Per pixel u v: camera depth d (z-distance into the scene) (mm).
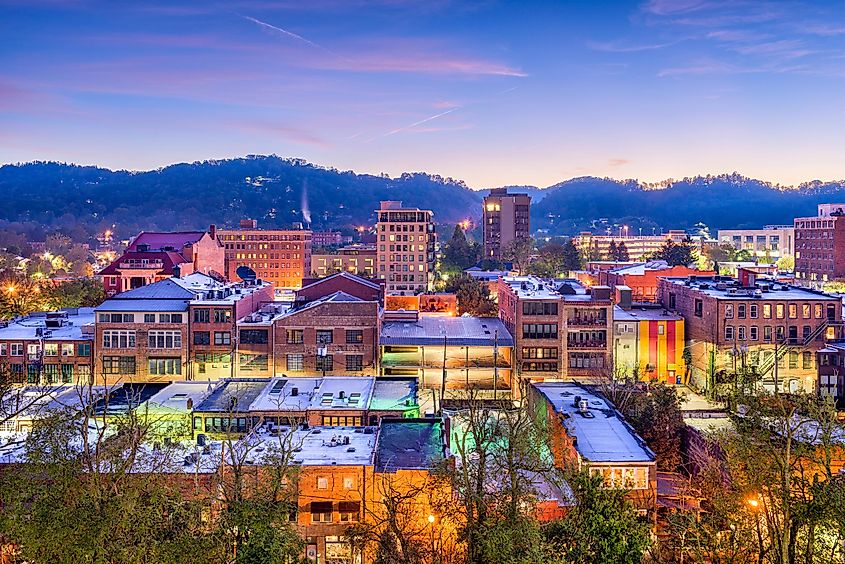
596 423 65375
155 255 147750
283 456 50531
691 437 69562
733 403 63875
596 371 104562
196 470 50281
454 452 60500
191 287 111000
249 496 48719
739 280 118875
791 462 46844
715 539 46812
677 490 62250
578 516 44000
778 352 96250
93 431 62219
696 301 110625
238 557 41969
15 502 41875
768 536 46125
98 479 42875
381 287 127875
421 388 102188
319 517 55250
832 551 42688
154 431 64188
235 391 85062
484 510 44094
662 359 113500
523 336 105375
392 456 59156
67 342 100375
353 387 86375
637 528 42844
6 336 101062
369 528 49031
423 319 120625
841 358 89000
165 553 39719
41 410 72625
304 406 78438
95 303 142875
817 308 103625
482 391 103375
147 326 100625
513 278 126000
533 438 57781
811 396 64750
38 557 39781
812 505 41094
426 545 50344
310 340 101500
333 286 122062
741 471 49719
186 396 84500
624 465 56969
